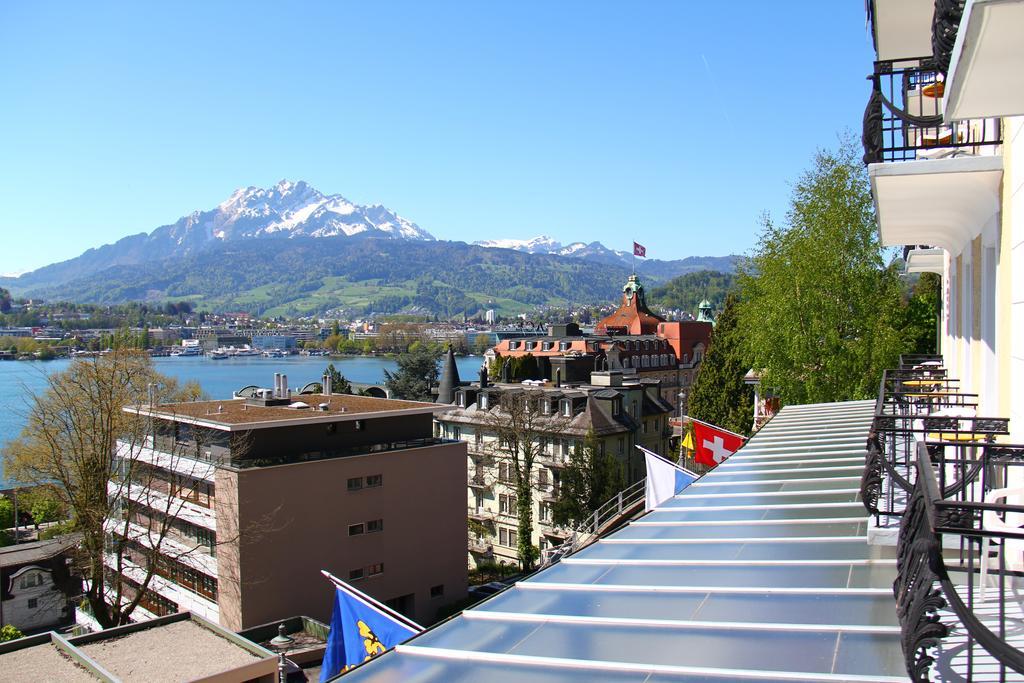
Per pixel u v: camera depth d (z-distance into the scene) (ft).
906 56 38.42
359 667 18.74
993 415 33.17
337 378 296.30
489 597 23.49
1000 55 15.66
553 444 189.16
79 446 111.96
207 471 116.26
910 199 30.09
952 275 51.49
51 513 181.27
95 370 115.24
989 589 18.85
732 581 22.43
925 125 27.76
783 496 34.60
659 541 28.53
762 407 179.83
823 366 120.16
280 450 121.80
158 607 129.59
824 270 119.03
